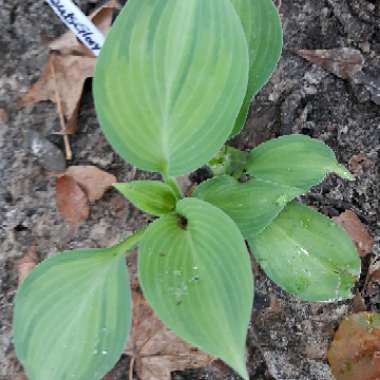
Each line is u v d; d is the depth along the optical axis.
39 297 0.33
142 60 0.30
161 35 0.30
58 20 0.45
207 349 0.29
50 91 0.44
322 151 0.35
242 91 0.30
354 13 0.46
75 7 0.40
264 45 0.35
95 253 0.34
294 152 0.36
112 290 0.33
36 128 0.44
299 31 0.46
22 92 0.44
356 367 0.42
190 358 0.42
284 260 0.36
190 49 0.30
